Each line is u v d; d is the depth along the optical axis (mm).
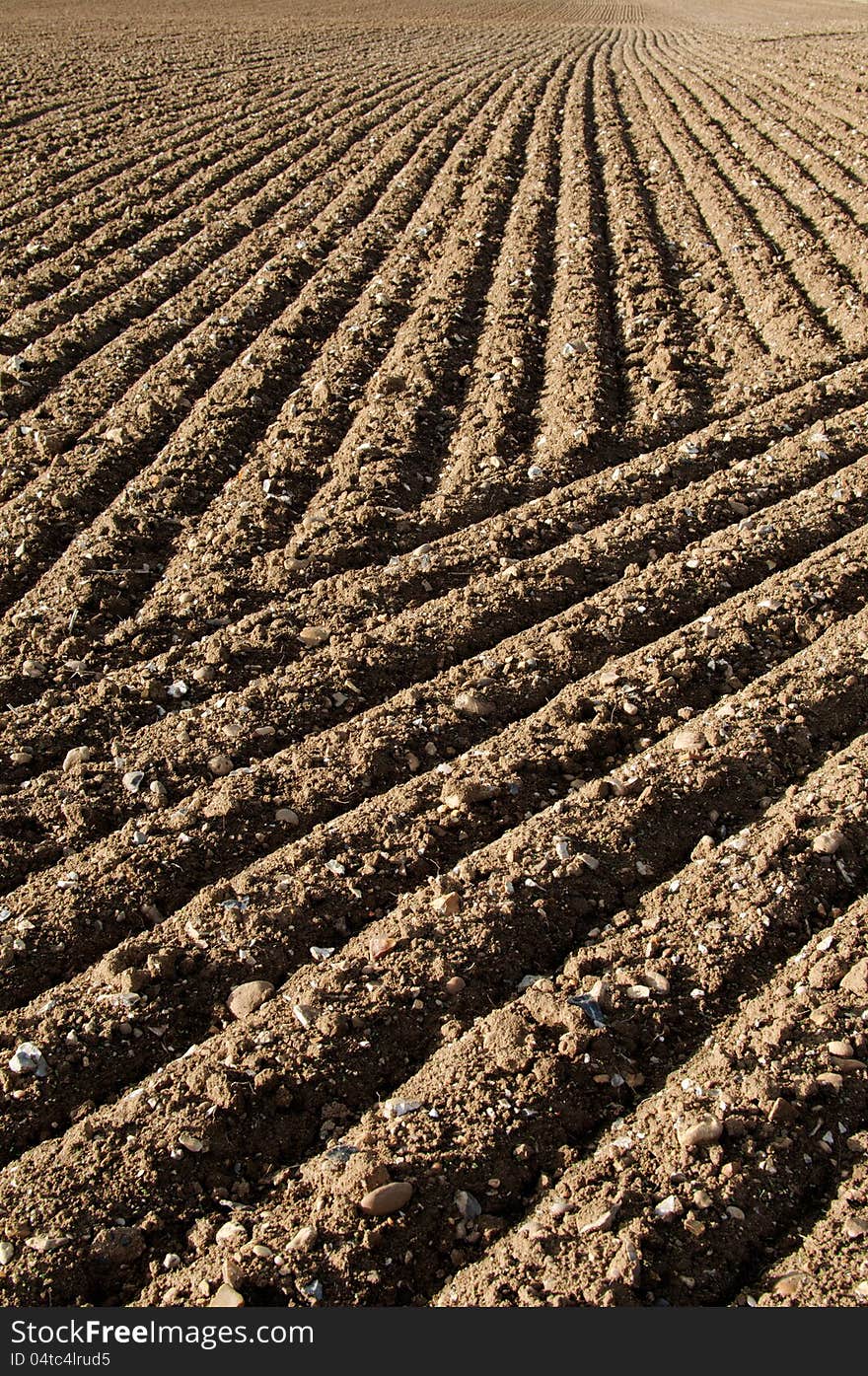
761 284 9961
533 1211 3459
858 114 16109
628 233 11219
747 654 5848
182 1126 3625
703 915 4375
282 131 15594
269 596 6414
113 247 11250
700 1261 3287
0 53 20672
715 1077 3762
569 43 28047
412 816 4883
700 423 8156
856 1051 3834
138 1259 3357
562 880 4523
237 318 9406
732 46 25906
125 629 6094
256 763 5227
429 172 13641
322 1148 3658
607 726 5344
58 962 4297
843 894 4520
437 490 7422
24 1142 3686
